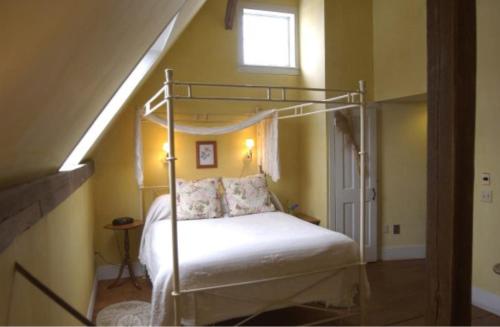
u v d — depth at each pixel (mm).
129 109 4297
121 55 1764
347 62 4445
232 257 2623
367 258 4551
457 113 1869
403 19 4086
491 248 3174
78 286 2662
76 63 1203
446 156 1910
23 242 1330
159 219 3928
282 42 4996
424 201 4738
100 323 3102
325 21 4359
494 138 3135
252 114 4797
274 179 4398
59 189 1928
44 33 839
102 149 4223
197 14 4555
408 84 4035
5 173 1239
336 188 4465
